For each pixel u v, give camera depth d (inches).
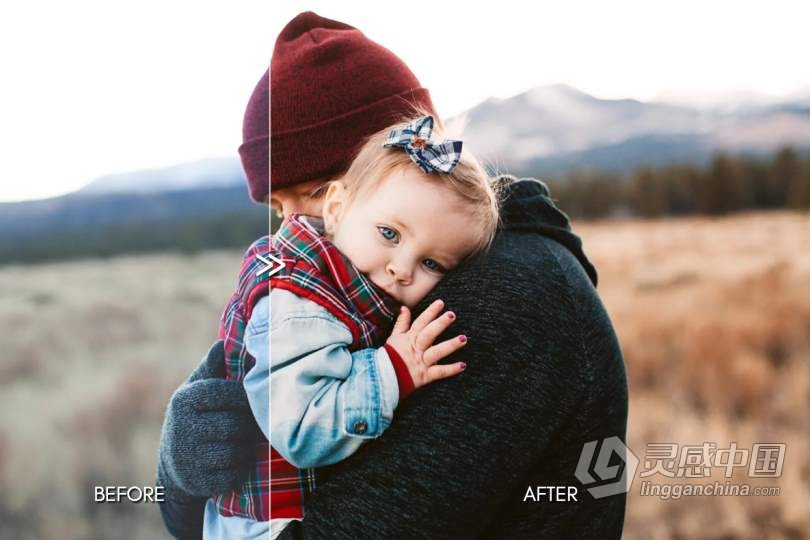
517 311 24.1
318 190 32.1
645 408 97.0
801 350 102.8
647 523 79.5
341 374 25.4
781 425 90.5
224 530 28.0
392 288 28.1
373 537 22.9
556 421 24.0
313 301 27.1
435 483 22.9
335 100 30.9
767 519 78.2
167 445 28.5
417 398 24.1
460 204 27.2
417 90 32.6
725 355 104.5
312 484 27.0
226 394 28.6
